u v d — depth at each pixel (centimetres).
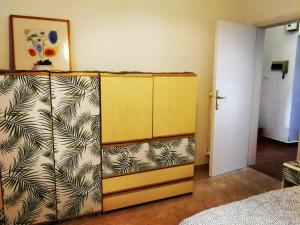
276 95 460
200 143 341
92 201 221
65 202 212
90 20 255
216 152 311
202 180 306
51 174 203
